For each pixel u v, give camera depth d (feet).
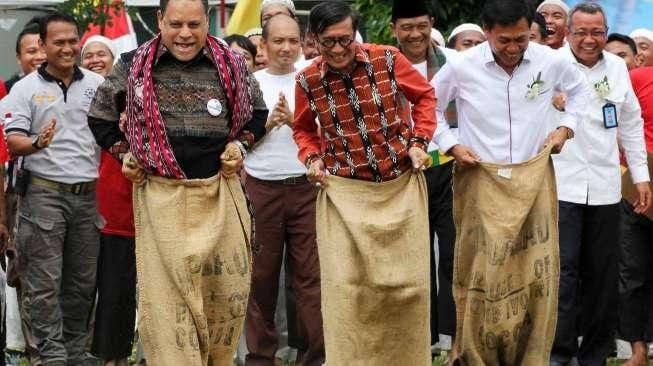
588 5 36.76
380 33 66.03
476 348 32.86
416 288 30.83
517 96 32.45
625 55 45.39
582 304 36.99
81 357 38.24
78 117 37.11
